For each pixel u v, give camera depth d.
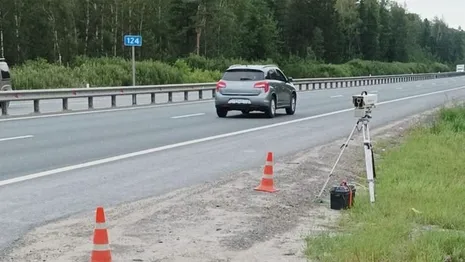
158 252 6.92
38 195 9.75
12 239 7.33
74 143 15.93
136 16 79.94
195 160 13.62
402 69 127.06
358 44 146.50
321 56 123.56
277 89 24.48
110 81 44.03
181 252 6.95
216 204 9.34
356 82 68.06
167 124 21.19
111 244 7.16
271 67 25.09
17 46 68.12
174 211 8.80
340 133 19.56
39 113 24.89
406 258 6.62
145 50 80.06
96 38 76.88
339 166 13.57
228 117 24.22
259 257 6.83
